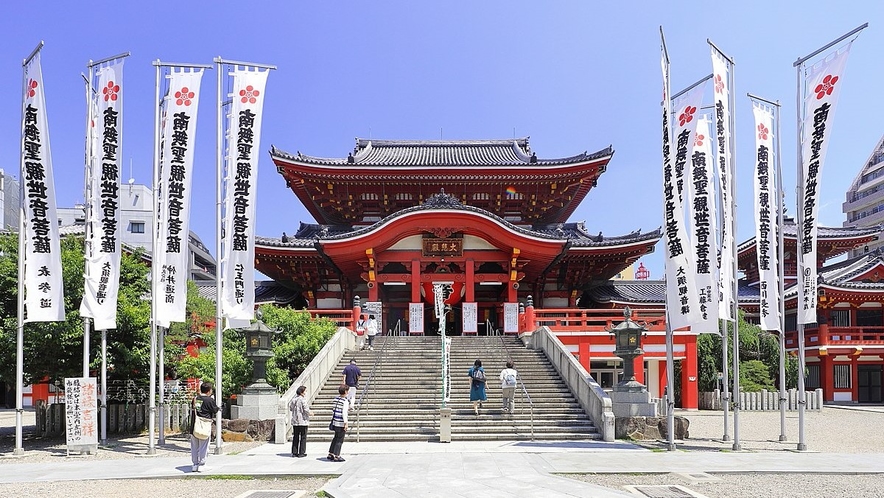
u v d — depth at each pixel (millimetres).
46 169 17328
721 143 17438
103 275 17328
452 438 18453
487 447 17156
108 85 17438
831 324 41188
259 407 19375
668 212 16938
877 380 41094
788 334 43281
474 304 32406
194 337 27781
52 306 17219
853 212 86125
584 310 29594
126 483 13086
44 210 17266
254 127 17609
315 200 38219
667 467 14172
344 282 36344
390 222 31250
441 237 32438
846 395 40094
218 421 16562
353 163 35594
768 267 18297
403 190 37562
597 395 19016
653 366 31734
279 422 18375
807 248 17250
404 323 37875
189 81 17562
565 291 37500
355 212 38344
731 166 17594
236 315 17094
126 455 16969
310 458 15594
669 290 16906
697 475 13414
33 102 17188
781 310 18828
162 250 17375
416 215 31219
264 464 14781
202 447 14109
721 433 20891
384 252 32844
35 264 17203
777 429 22344
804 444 16953
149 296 24438
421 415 20016
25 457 16812
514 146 44500
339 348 25297
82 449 17094
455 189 37344
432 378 23078
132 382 23609
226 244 17312
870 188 82938
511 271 32875
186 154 17422
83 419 17203
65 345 20250
